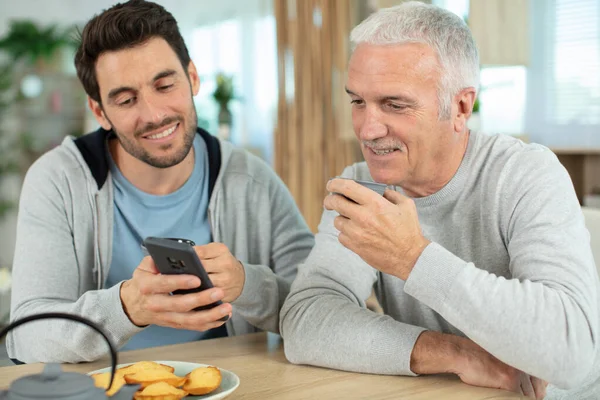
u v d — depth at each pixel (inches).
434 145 46.1
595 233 56.9
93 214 60.0
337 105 132.1
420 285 40.4
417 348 42.3
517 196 46.7
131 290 44.7
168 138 55.6
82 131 220.1
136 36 53.0
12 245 216.1
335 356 43.9
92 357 46.5
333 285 49.6
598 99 152.9
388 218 40.2
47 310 49.0
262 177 66.9
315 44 131.6
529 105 164.9
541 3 161.9
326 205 42.4
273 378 42.4
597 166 140.6
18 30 211.5
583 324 39.4
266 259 65.8
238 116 235.9
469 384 41.1
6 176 214.8
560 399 51.1
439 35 44.5
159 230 61.5
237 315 62.9
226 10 238.1
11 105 212.5
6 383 41.5
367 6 132.7
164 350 49.0
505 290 39.4
